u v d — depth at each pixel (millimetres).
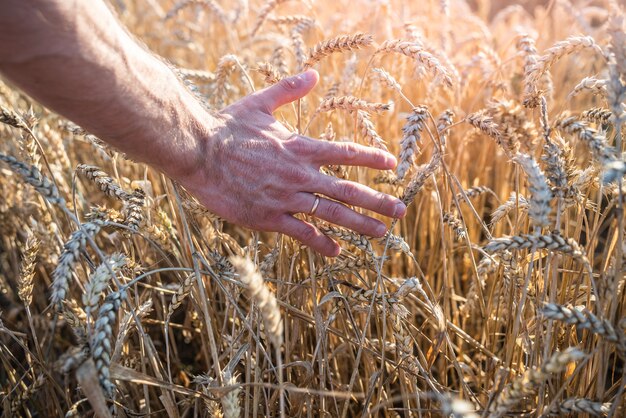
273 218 595
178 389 515
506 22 1762
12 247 848
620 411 553
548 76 809
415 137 578
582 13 1306
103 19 493
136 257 752
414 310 769
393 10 1080
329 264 617
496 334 651
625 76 485
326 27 1161
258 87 1088
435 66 621
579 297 626
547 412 506
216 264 607
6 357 671
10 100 876
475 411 580
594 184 583
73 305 599
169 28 1670
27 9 443
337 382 673
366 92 871
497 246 487
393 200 583
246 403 565
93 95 493
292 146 594
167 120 539
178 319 868
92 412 655
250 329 558
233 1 1595
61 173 760
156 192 774
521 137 546
